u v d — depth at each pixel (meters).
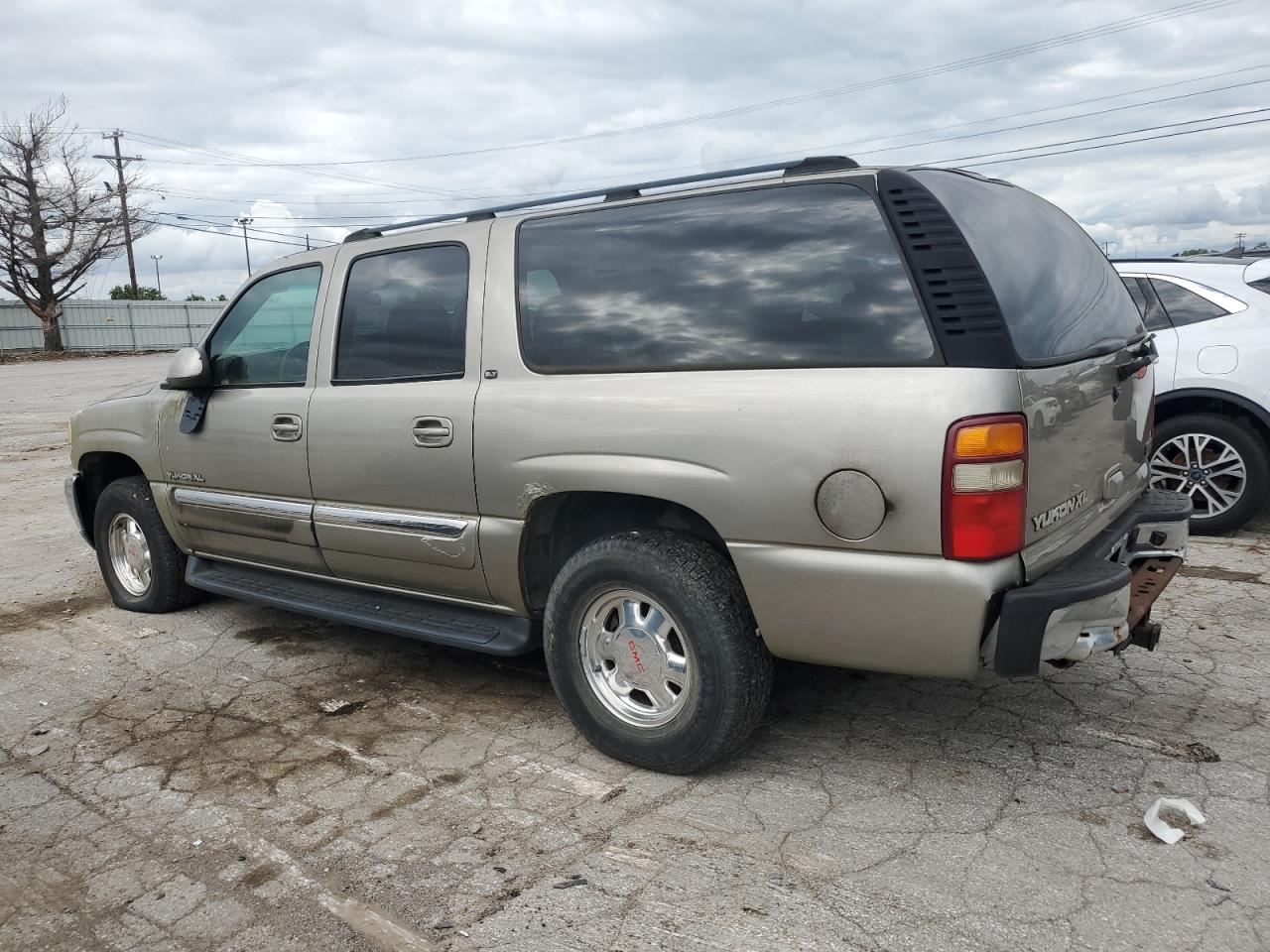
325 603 4.39
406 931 2.57
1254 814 2.94
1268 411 5.72
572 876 2.78
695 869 2.78
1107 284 3.81
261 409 4.38
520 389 3.49
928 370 2.72
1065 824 2.93
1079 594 2.73
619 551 3.24
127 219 43.66
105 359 38.19
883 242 2.87
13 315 42.06
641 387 3.20
